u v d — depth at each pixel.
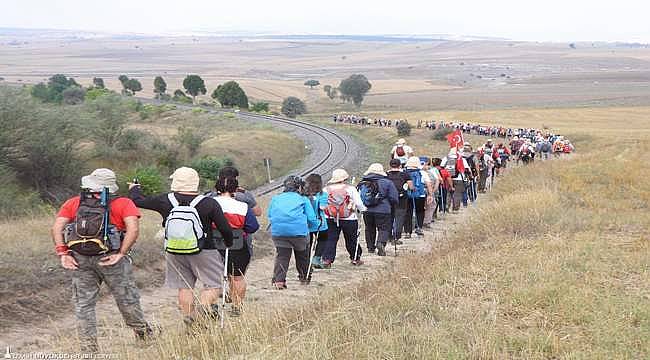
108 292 10.80
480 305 8.05
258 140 66.25
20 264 10.77
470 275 9.55
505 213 16.41
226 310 9.29
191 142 55.66
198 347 6.98
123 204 7.45
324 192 13.09
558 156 49.16
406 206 15.57
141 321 7.83
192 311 7.89
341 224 13.13
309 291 10.83
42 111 35.75
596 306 7.85
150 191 41.09
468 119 116.75
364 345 6.46
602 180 25.25
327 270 12.98
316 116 144.25
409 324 7.09
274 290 10.96
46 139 35.16
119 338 8.00
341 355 6.37
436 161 20.47
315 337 6.55
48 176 36.03
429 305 7.86
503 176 33.56
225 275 8.41
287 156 63.81
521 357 6.37
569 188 22.39
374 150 66.62
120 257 7.35
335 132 83.06
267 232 17.97
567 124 103.50
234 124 91.31
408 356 6.29
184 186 7.96
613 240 12.54
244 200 9.41
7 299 9.66
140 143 49.66
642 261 10.32
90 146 46.66
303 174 47.66
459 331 6.91
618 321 7.25
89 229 7.25
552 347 6.62
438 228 18.70
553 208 16.78
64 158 36.56
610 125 100.19
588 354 6.32
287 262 11.03
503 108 159.62
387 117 126.56
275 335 7.22
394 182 15.29
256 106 132.50
